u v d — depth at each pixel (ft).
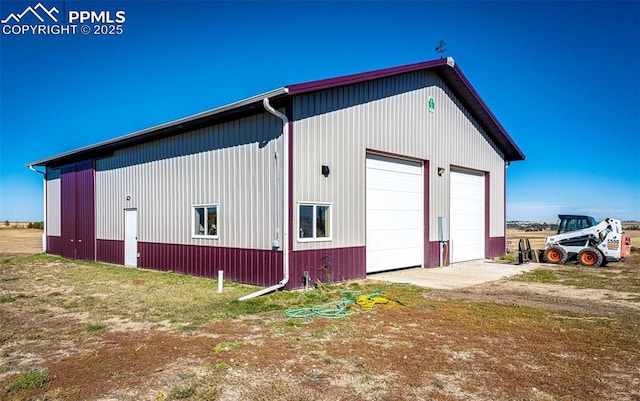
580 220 53.88
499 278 40.22
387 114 42.14
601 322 22.95
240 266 35.96
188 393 13.52
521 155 65.36
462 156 54.19
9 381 14.66
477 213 58.39
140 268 47.47
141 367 15.85
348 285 34.71
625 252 52.39
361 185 39.04
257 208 34.68
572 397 13.50
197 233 40.73
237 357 16.93
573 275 42.63
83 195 58.59
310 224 34.19
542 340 19.54
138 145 48.52
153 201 46.03
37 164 66.80
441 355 17.40
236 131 36.91
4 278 40.24
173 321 23.02
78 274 42.70
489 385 14.40
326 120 35.60
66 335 20.45
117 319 23.66
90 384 14.30
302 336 19.97
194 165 41.01
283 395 13.46
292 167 32.60
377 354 17.46
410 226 46.03
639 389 14.12
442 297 29.99
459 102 54.13
